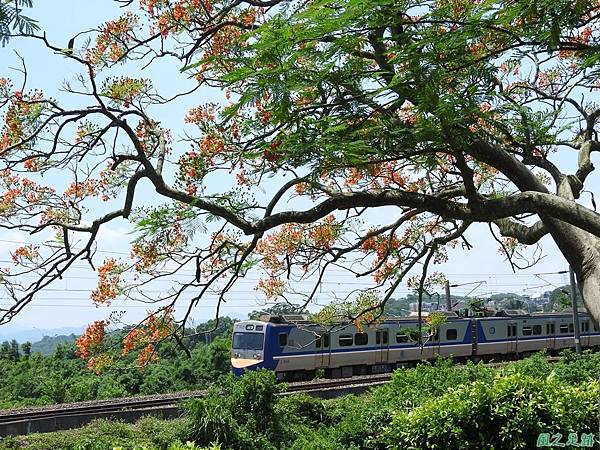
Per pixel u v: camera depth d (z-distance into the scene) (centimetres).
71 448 1163
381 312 870
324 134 453
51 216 666
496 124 508
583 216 462
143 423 1325
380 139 460
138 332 821
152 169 526
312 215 525
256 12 657
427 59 384
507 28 394
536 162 628
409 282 1091
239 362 2408
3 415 1438
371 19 362
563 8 357
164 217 606
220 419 1124
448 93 416
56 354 3148
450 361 1455
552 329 3369
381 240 885
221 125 594
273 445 1180
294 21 340
